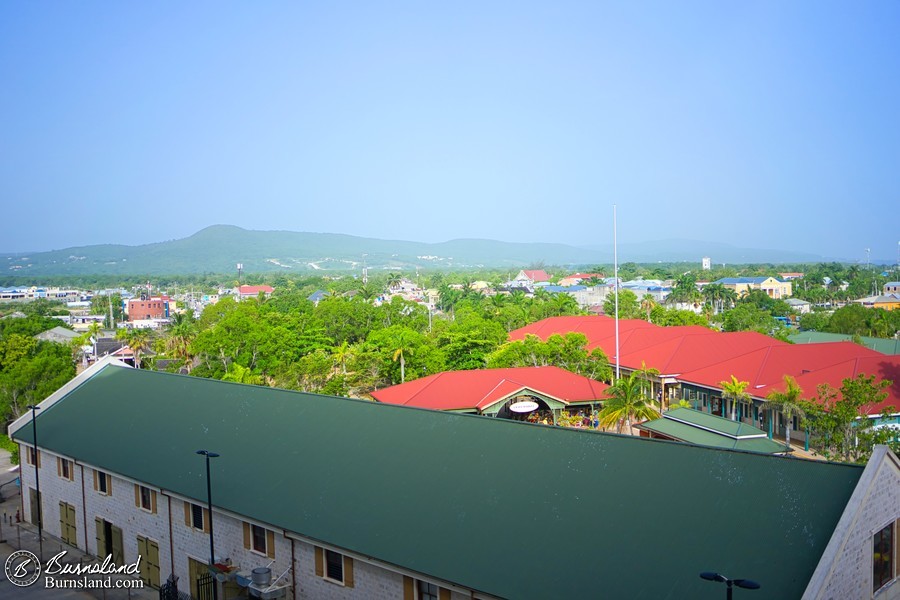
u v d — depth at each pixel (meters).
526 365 86.75
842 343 79.06
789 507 21.92
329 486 31.61
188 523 35.72
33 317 168.62
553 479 26.94
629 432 63.19
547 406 69.44
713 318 157.75
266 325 110.31
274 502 31.75
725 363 78.69
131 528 39.69
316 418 37.53
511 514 26.05
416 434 33.03
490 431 31.17
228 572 31.47
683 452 25.64
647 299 161.75
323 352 99.38
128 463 39.59
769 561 20.55
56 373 72.75
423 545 26.11
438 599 25.28
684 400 78.94
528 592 22.52
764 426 67.38
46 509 47.38
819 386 52.69
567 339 85.94
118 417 45.81
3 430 70.44
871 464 21.62
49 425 48.16
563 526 24.56
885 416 47.34
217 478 34.97
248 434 38.47
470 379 72.06
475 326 108.19
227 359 100.62
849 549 20.45
